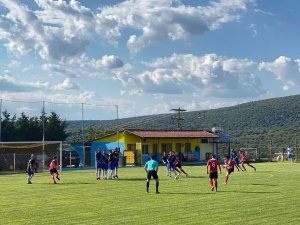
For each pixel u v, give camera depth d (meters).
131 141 56.84
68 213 16.22
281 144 86.75
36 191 23.56
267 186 24.84
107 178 31.73
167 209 16.84
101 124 98.44
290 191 22.31
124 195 21.23
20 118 73.88
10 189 24.81
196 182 27.72
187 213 15.91
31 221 14.77
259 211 16.20
